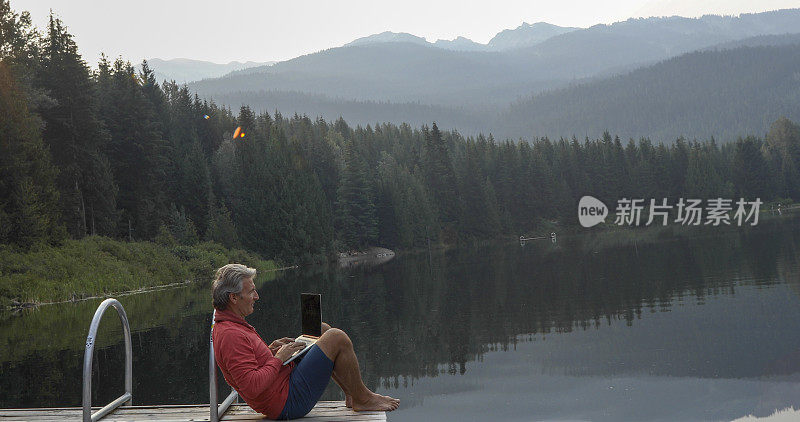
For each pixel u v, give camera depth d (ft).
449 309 81.00
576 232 407.23
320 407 18.61
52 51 177.47
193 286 138.10
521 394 41.75
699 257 138.82
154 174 215.10
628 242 231.50
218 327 16.89
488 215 393.09
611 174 460.96
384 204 336.90
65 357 50.90
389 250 330.13
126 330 20.45
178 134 291.38
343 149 447.83
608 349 53.67
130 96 209.46
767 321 61.05
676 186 473.26
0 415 19.31
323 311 83.61
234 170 262.06
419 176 392.47
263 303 92.84
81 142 179.52
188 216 221.66
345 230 309.83
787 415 35.53
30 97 159.02
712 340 54.60
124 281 128.47
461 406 39.40
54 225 136.15
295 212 241.76
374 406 17.72
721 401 38.47
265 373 16.49
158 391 39.83
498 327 66.33
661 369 46.68
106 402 36.35
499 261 181.27
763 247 152.66
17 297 101.30
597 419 36.09
